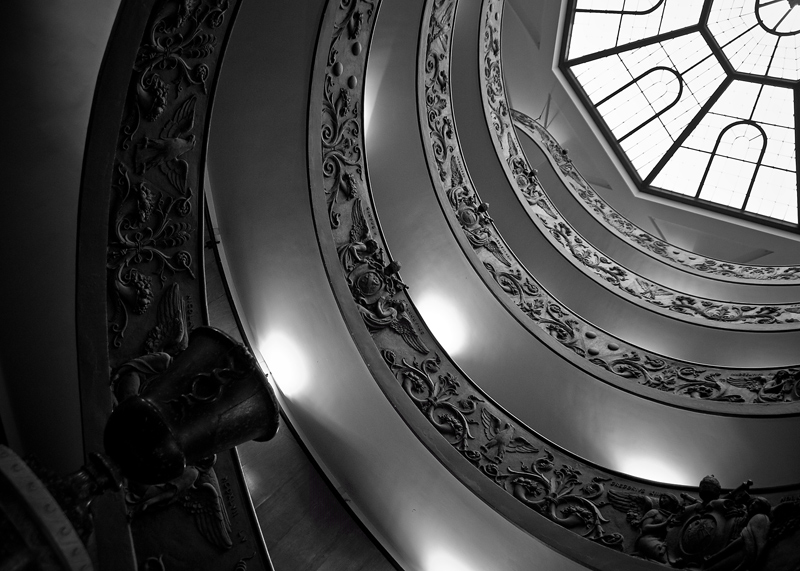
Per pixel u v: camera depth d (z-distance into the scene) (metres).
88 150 4.63
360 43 7.35
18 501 2.57
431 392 7.73
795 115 13.38
